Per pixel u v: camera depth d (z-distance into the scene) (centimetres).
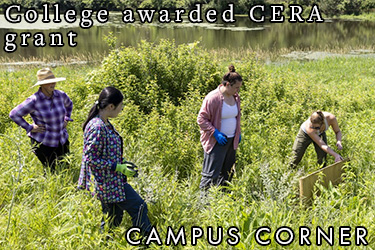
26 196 518
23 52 2573
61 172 560
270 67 1859
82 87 997
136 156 601
